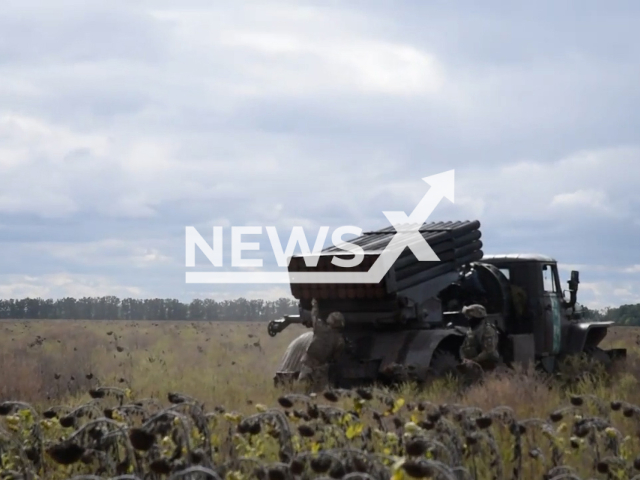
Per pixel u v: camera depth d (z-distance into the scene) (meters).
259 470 6.28
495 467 7.39
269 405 12.32
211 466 6.53
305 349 15.20
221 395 13.51
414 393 13.38
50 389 15.09
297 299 15.52
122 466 6.88
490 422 7.21
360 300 14.86
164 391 14.20
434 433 7.32
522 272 17.19
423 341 14.66
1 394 14.48
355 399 7.70
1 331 41.91
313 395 9.48
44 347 28.22
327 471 6.02
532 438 8.68
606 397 12.84
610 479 7.46
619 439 7.82
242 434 7.37
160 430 6.42
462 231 15.89
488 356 14.47
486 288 16.94
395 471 5.29
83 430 6.48
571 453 8.11
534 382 12.88
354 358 14.94
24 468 7.08
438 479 5.62
